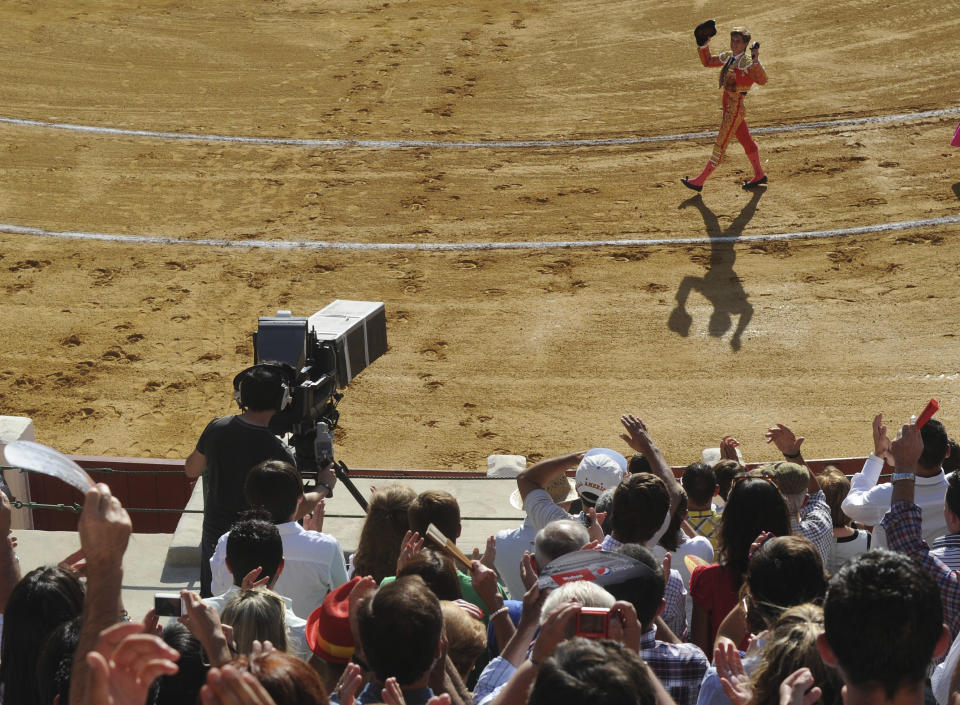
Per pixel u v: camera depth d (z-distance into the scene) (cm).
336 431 3319
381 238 4391
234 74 5903
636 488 1277
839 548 1667
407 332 3788
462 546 2144
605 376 3547
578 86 5712
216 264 4203
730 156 4956
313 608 1438
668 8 6569
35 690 1034
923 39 5922
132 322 3844
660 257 4197
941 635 767
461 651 1039
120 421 3366
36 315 3875
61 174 4856
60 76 5791
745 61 4353
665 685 1052
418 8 6788
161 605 1277
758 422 3300
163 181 4834
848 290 3944
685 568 1492
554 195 4691
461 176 4862
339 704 957
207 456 1667
